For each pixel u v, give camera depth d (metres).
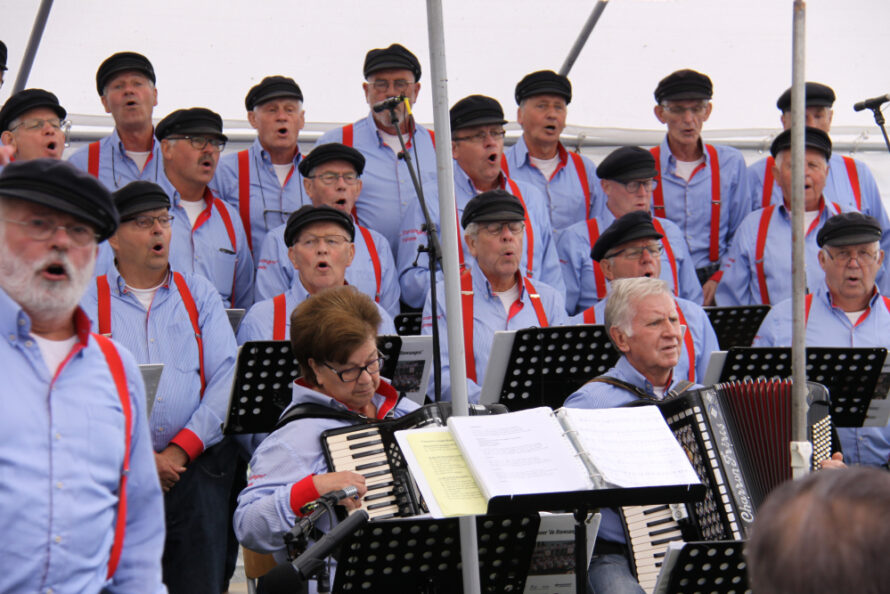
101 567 5.98
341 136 15.08
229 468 10.91
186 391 10.77
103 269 11.23
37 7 14.70
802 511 2.82
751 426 9.40
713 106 17.83
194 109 13.20
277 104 14.45
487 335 12.41
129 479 6.25
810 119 16.00
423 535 7.75
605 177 14.51
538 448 7.42
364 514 7.02
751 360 10.81
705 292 15.46
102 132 15.72
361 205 14.78
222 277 13.27
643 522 9.28
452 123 14.33
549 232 14.51
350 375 8.87
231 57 16.02
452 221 8.24
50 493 5.75
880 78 17.84
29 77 15.25
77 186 5.86
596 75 17.38
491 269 12.52
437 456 7.35
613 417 7.86
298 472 8.65
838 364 11.16
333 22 16.20
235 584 12.66
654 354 10.32
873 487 2.79
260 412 10.24
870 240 13.05
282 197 14.59
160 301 10.98
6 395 5.73
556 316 12.84
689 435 9.39
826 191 15.95
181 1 15.49
